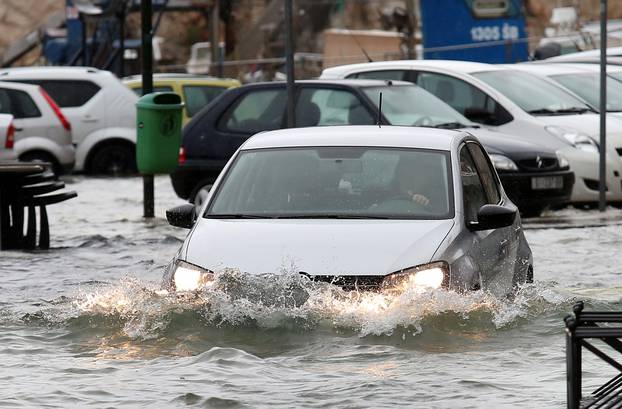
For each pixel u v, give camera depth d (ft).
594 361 63.05
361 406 54.39
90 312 73.20
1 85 207.72
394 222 72.64
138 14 415.44
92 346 67.67
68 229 134.10
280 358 63.72
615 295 84.84
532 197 139.44
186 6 337.72
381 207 74.84
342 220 73.31
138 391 57.67
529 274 84.58
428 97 144.87
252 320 67.92
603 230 127.03
